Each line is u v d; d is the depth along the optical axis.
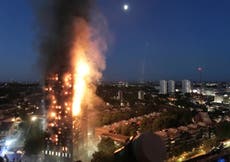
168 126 139.88
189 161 57.09
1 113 181.12
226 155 60.38
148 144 8.43
